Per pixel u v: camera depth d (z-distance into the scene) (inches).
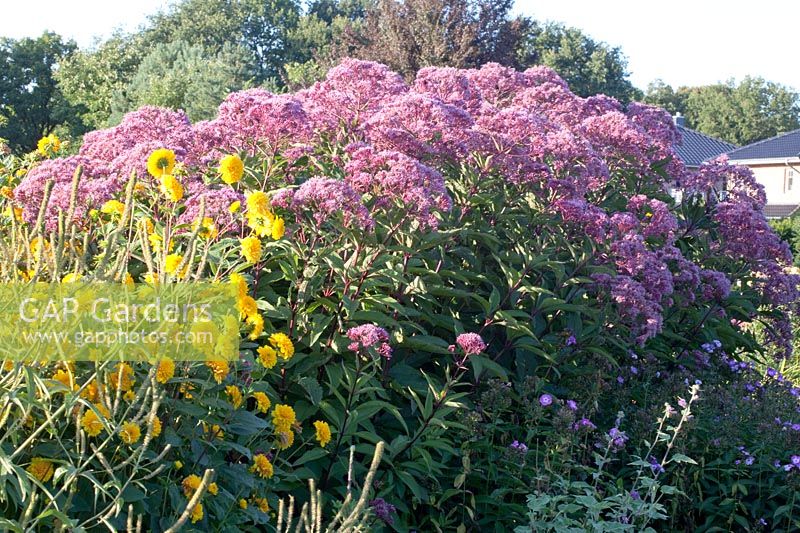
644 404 242.1
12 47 2655.0
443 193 216.1
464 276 222.2
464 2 1376.7
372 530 168.9
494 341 239.5
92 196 183.8
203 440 140.6
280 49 3100.4
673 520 213.2
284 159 235.0
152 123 244.5
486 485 202.5
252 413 148.2
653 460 213.2
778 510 204.2
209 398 139.0
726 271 338.3
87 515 124.8
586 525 180.2
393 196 204.4
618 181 323.6
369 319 192.9
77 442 115.1
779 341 339.9
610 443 198.7
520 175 250.7
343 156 245.4
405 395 200.5
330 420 189.0
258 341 191.2
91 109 2038.6
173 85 1633.9
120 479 126.3
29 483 109.0
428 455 183.0
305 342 191.0
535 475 197.9
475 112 296.2
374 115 242.4
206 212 175.6
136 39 2613.2
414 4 1363.2
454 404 188.2
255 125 230.1
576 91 2583.7
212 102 1598.2
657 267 261.1
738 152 2160.4
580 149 259.4
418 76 300.8
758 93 4131.4
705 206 341.7
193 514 128.4
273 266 204.7
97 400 126.8
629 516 189.8
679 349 304.0
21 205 195.9
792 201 2102.6
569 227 259.9
